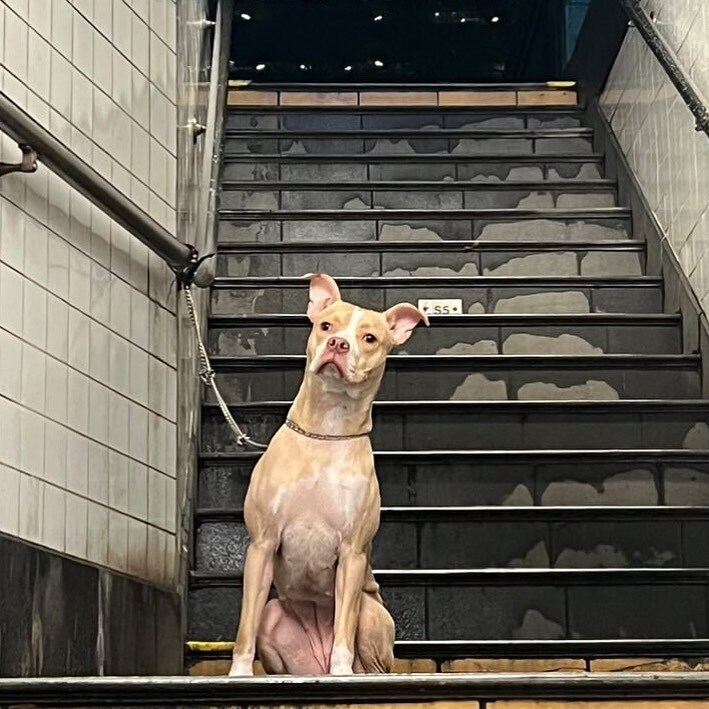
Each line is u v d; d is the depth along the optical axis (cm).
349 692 187
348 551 226
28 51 247
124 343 279
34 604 228
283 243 446
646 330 412
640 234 463
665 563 340
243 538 334
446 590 321
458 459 353
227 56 466
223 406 297
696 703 188
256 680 187
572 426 374
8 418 227
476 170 511
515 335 411
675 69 370
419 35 734
